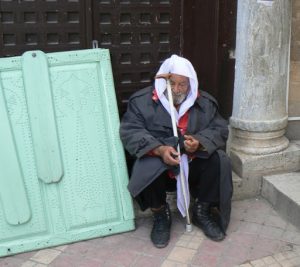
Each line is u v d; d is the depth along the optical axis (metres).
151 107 3.09
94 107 3.11
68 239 3.11
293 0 3.62
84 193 3.12
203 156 3.06
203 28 3.59
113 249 3.06
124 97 3.66
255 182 3.68
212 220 3.21
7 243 3.02
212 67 3.64
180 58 3.04
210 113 3.16
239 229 3.26
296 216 3.27
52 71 3.02
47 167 3.01
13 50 3.35
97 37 3.49
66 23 3.40
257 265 2.87
